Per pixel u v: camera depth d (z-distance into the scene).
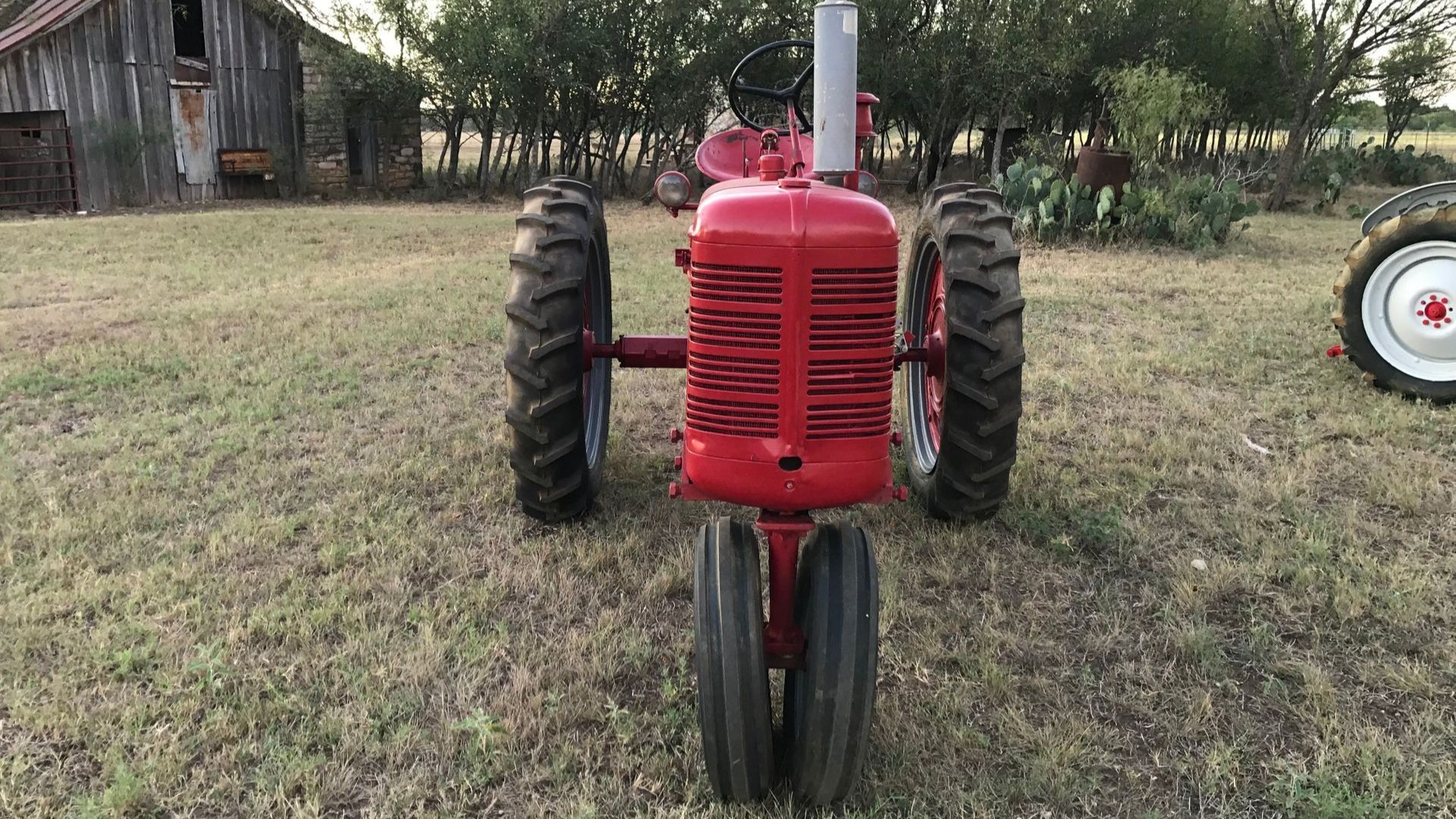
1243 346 6.56
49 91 17.28
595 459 4.04
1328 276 9.58
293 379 5.64
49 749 2.47
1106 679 2.88
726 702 2.15
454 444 4.57
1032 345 6.64
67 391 5.38
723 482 2.30
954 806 2.33
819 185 2.49
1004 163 22.02
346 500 3.96
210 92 19.28
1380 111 42.25
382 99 19.50
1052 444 4.73
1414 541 3.70
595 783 2.41
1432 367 5.38
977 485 3.56
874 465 2.30
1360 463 4.48
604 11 18.97
